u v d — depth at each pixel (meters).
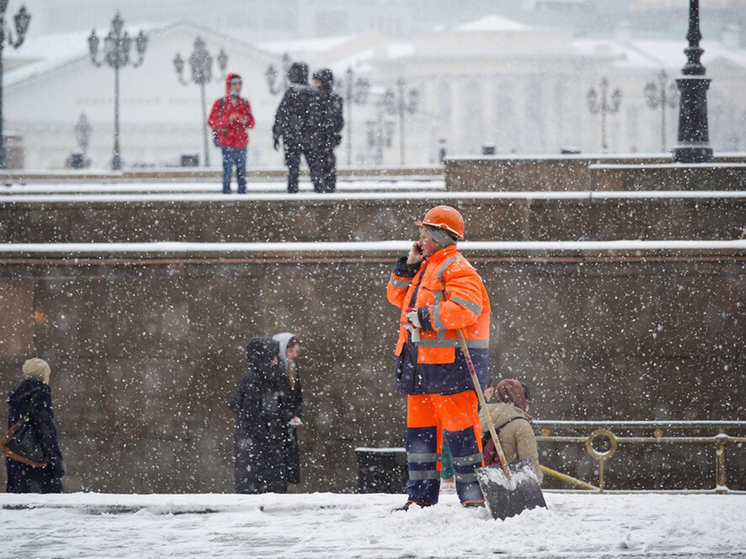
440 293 15.86
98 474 31.94
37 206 32.69
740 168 35.12
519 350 30.67
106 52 73.75
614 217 31.22
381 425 31.11
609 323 30.53
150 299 31.67
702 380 30.52
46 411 25.34
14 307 31.98
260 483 27.30
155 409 31.72
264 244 31.22
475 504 15.87
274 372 27.34
